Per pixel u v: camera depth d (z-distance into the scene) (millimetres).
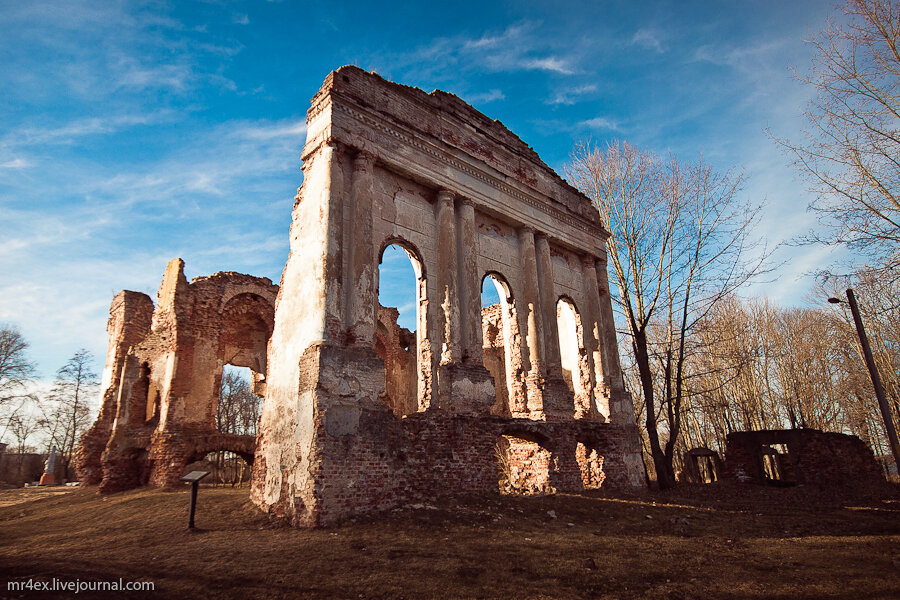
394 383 28875
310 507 10445
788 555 8922
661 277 22938
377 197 14703
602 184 24781
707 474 33219
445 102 17734
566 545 9328
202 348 20609
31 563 7977
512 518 11484
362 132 14320
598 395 20109
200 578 7121
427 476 12984
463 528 10258
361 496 11172
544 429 16312
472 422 14438
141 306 25094
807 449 24531
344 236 13227
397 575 7363
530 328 17984
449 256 15719
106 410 23000
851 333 31594
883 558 8547
